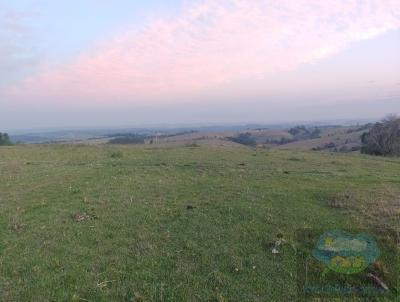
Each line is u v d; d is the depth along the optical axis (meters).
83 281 7.70
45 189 15.33
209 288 7.48
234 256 8.67
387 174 20.73
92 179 17.25
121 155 28.48
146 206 12.41
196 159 26.61
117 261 8.52
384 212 10.89
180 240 9.59
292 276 7.85
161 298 7.13
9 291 7.34
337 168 23.27
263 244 9.23
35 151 30.95
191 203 12.69
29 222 11.09
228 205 12.21
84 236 9.93
